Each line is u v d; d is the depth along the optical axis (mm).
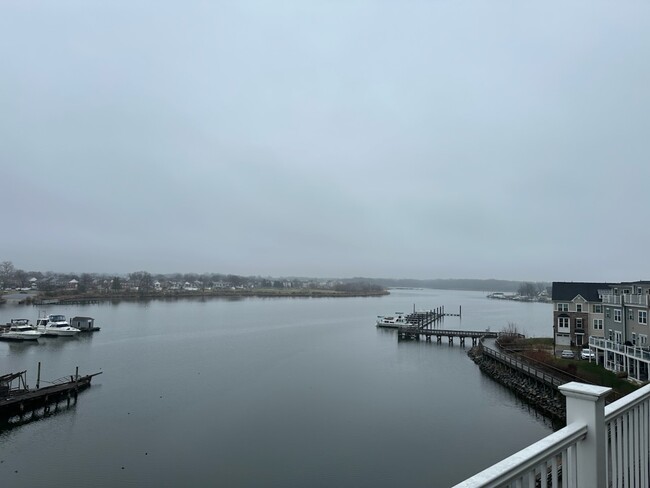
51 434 23906
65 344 54562
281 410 28219
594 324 44875
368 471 19469
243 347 53031
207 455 21188
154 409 28281
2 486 18234
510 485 2588
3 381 29547
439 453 21359
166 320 83312
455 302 175250
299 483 18297
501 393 32812
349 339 62312
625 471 3670
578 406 3285
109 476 19109
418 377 38156
